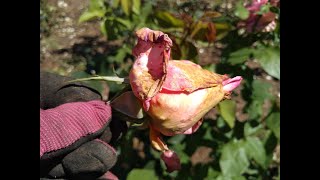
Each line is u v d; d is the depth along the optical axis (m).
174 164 0.17
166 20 0.29
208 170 0.33
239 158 0.32
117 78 0.17
